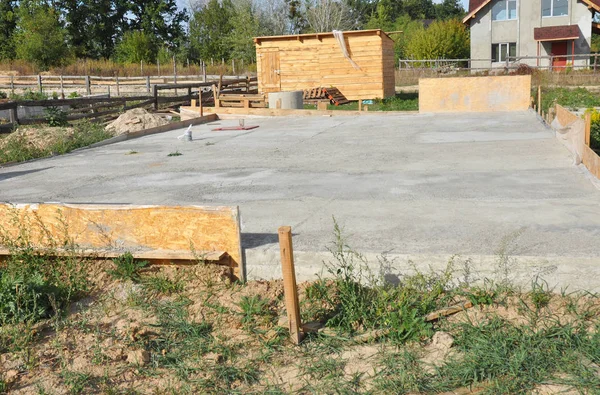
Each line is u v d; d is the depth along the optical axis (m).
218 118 19.36
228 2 59.84
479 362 3.67
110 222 5.36
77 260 5.25
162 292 4.84
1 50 54.44
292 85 24.59
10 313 4.49
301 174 8.84
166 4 62.16
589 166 7.70
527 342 3.80
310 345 4.09
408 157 9.88
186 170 9.68
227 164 10.09
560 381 3.45
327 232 5.61
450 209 6.29
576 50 36.94
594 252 4.54
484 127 13.36
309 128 15.16
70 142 13.15
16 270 5.09
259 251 5.02
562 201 6.40
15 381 3.74
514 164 8.73
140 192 8.02
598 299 4.32
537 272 4.46
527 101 16.95
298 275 4.93
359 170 8.94
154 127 15.84
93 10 60.88
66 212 5.46
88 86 29.64
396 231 5.53
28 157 11.80
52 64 44.25
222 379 3.77
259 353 4.03
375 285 4.62
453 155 9.82
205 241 5.13
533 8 37.16
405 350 3.88
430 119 15.77
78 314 4.59
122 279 5.03
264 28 57.00
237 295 4.70
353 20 63.72
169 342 4.18
